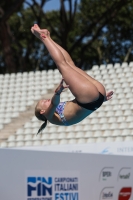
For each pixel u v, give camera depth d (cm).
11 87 4609
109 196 1856
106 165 1848
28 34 8544
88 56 8912
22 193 1531
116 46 8975
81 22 8331
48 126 3734
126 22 8044
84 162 1753
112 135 3431
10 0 6044
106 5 6625
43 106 1430
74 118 1388
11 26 8488
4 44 5838
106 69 4306
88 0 7606
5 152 1497
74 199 1694
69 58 1395
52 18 8338
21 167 1539
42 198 1588
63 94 4109
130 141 3156
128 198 1969
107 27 8406
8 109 4247
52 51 1350
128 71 4191
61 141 3541
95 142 3353
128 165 1969
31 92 4494
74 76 1321
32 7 6662
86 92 1311
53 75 4728
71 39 8612
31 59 9225
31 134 3725
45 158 1617
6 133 3869
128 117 3584
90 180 1770
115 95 3859
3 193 1470
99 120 3631
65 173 1675
